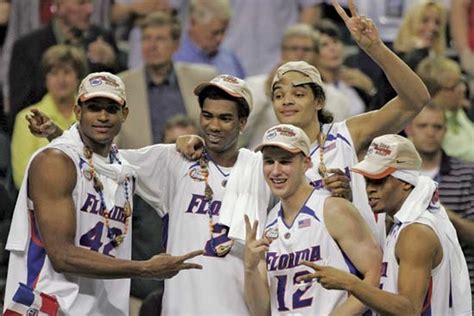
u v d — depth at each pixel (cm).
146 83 3353
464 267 2281
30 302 2286
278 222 2322
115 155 2355
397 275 2234
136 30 3681
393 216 2281
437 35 3562
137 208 2889
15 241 2305
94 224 2300
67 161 2277
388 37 3719
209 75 3400
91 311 2325
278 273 2305
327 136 2391
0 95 3478
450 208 3081
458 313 2264
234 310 2345
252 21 3734
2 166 3216
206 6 3619
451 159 3212
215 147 2352
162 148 2408
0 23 3675
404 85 2367
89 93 2273
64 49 3275
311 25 3625
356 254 2269
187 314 2352
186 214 2362
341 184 2311
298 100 2353
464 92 3459
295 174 2288
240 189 2356
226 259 2347
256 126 3188
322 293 2283
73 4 3506
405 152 2258
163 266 2227
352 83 3578
